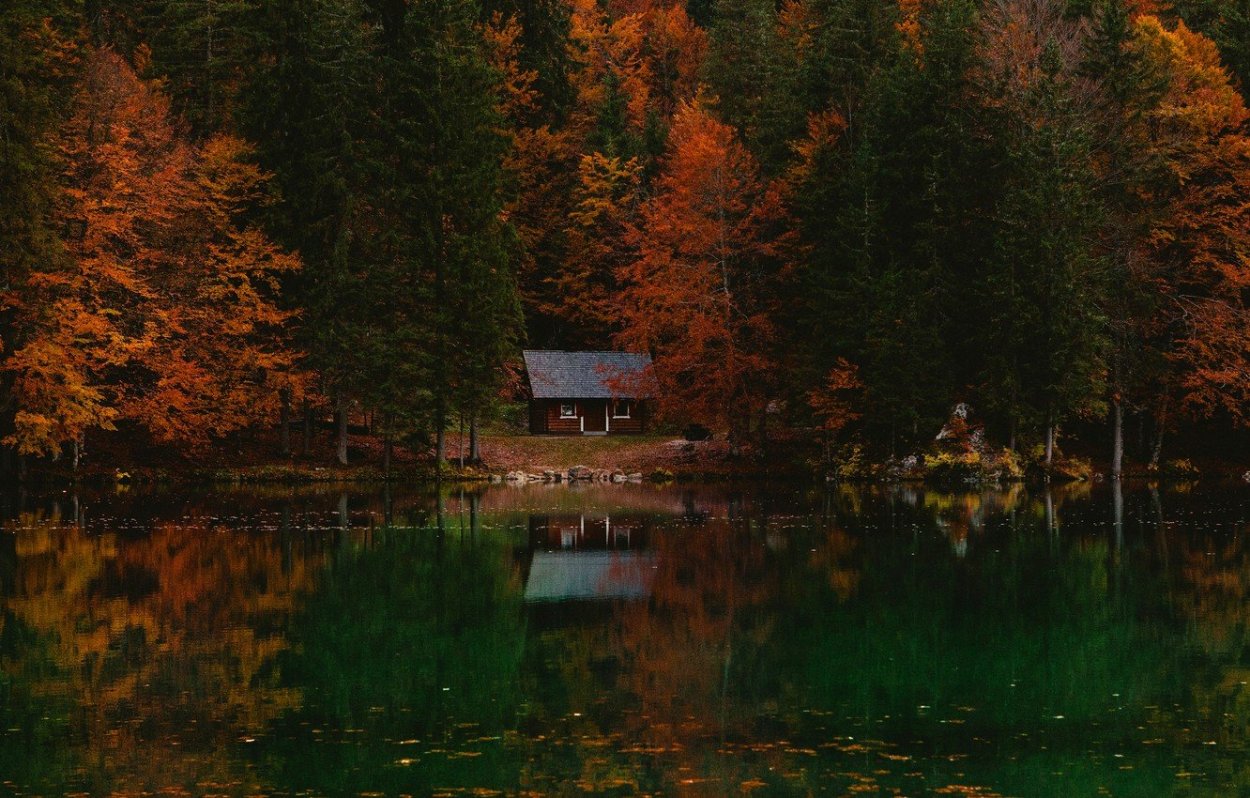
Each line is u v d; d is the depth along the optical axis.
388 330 57.16
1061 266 53.78
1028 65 58.94
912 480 56.16
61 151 49.69
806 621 22.36
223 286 53.97
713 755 14.34
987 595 24.86
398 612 23.30
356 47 57.38
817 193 59.56
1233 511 40.66
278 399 56.28
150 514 39.97
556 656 19.62
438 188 57.16
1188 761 14.08
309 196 55.59
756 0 86.50
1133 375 56.34
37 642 20.56
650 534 34.78
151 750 14.56
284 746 14.72
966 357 57.59
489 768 13.85
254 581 26.64
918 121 58.69
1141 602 23.97
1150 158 56.41
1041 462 56.50
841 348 57.44
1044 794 12.92
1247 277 55.12
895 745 14.73
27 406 48.22
